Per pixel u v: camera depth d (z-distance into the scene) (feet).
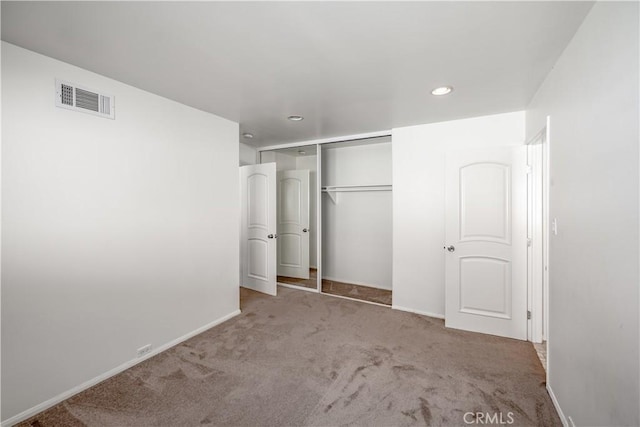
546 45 5.32
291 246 15.31
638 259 3.17
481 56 5.76
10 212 5.34
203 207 9.30
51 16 4.48
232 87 7.34
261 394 6.23
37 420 5.51
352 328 9.52
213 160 9.63
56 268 5.96
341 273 15.49
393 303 11.28
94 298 6.58
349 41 5.24
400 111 9.10
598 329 4.08
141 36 5.08
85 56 5.78
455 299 9.57
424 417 5.53
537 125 7.46
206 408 5.83
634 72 3.23
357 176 14.84
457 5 4.26
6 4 4.17
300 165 16.60
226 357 7.72
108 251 6.82
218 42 5.28
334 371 7.05
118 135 6.98
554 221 5.94
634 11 3.22
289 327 9.60
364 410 5.74
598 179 4.07
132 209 7.30
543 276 8.55
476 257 9.29
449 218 9.62
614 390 3.67
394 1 4.16
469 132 9.74
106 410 5.78
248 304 11.85
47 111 5.78
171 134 8.25
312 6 4.27
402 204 10.98
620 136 3.51
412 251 10.85
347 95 7.82
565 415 5.24
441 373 6.96
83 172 6.36
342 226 15.40
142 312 7.57
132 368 7.22
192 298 8.95
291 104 8.56
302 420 5.50
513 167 8.81
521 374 6.92
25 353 5.56
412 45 5.37
